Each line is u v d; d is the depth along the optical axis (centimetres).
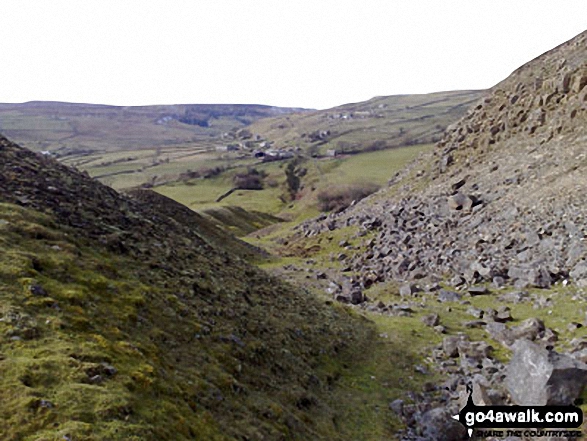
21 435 905
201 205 15412
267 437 1306
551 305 2541
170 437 1060
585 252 2880
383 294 3466
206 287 2172
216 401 1349
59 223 2047
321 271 4341
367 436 1577
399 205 5612
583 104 4666
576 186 3634
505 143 5522
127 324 1512
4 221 1784
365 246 4775
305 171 19575
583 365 1581
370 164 18962
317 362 2059
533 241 3322
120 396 1097
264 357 1812
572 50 5659
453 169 5944
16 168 2514
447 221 4362
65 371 1121
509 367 1736
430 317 2702
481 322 2570
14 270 1473
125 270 1905
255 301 2408
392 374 2092
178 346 1552
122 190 5534
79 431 932
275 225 8831
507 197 4231
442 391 1905
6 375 1049
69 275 1614
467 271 3366
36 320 1298
